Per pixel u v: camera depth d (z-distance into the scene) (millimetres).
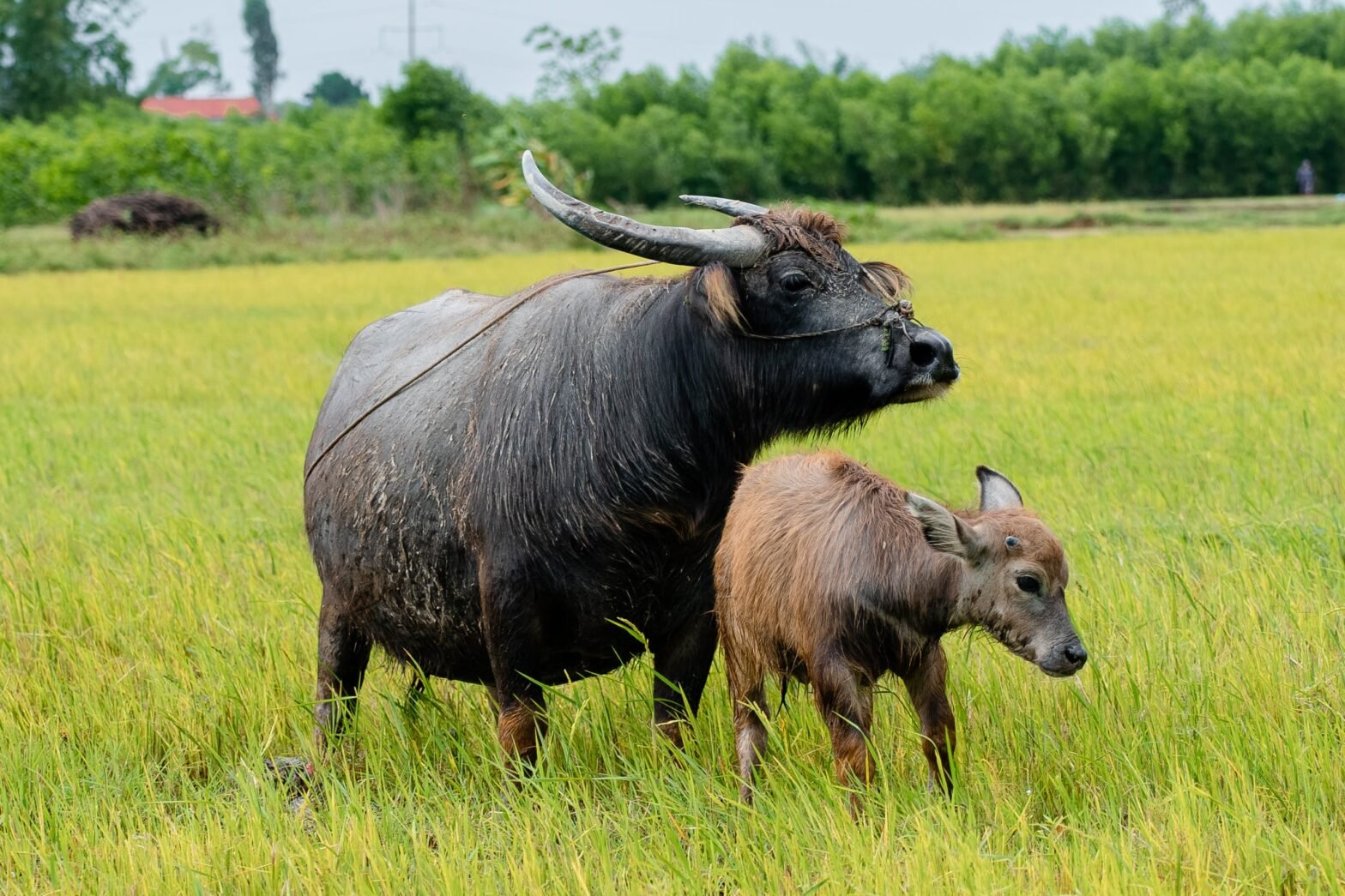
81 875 16625
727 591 18625
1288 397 44375
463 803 18047
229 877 16344
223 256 128750
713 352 18453
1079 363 54000
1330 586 24062
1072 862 15477
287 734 21750
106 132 179375
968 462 36031
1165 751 17828
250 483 37406
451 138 185375
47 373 60312
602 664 19719
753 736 18562
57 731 20688
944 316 70812
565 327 19203
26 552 26922
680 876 15586
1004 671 20953
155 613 25469
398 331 22297
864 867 15398
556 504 18438
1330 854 15219
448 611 19641
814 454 18875
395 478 19781
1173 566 25141
